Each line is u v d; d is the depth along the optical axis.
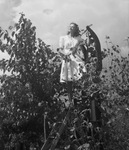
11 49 7.58
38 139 7.01
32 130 7.18
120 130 5.50
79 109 5.67
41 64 7.73
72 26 6.38
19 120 6.87
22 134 6.90
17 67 7.47
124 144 5.43
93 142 5.19
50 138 5.50
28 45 7.72
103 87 5.34
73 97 5.87
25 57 7.65
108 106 5.49
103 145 5.39
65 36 6.48
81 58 6.19
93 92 5.34
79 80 5.93
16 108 7.04
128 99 5.43
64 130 5.52
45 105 7.13
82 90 5.72
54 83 7.53
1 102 7.14
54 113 6.82
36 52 7.78
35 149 6.62
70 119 5.42
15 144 6.86
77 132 5.55
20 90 7.07
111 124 5.48
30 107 7.07
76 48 6.20
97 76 5.45
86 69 5.72
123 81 5.54
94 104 5.60
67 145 5.16
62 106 6.93
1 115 7.09
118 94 5.44
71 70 6.20
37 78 7.50
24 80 7.45
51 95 7.48
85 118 5.76
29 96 7.05
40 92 7.45
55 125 5.54
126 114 5.48
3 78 7.28
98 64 5.62
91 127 5.23
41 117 6.99
